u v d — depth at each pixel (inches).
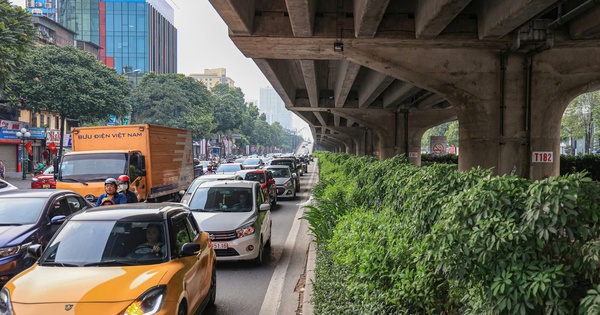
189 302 208.1
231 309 269.9
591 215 108.4
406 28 509.0
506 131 542.0
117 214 228.5
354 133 2255.2
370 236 206.4
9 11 687.7
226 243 358.3
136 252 208.8
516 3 393.7
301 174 1724.9
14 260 274.8
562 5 458.6
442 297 155.6
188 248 214.4
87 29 4626.0
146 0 4682.6
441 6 397.1
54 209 333.7
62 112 1625.2
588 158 1034.7
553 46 505.4
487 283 114.5
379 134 1401.3
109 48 4667.8
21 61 709.3
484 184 130.0
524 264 109.5
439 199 173.9
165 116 2332.7
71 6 4606.3
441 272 146.3
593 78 536.4
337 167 921.5
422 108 1295.5
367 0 399.9
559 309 101.9
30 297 170.1
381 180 346.6
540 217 109.8
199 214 388.5
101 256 206.1
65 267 198.4
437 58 547.5
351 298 189.6
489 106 548.4
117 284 178.7
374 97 1048.2
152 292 175.6
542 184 113.3
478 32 504.7
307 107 1256.8
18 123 1761.8
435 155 1744.6
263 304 279.3
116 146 627.8
